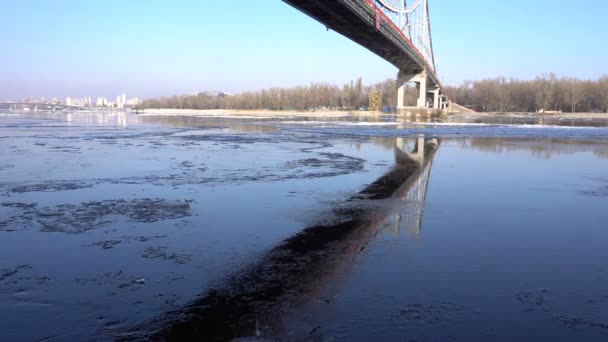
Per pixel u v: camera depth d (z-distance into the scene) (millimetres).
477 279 5453
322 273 5633
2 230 7484
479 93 116500
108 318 4430
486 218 8539
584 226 8031
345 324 4293
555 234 7504
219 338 4039
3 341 3982
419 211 9094
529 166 16406
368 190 11344
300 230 7637
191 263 5992
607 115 91312
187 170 14430
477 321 4363
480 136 32875
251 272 5664
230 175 13508
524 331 4180
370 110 100188
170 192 10852
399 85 70688
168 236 7234
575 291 5117
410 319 4395
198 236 7238
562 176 14016
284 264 5957
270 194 10719
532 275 5602
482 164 16844
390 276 5535
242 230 7602
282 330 4180
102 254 6344
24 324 4309
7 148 21156
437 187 11875
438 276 5539
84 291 5074
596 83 103625
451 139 29844
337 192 11039
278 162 16672
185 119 67312
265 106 122250
